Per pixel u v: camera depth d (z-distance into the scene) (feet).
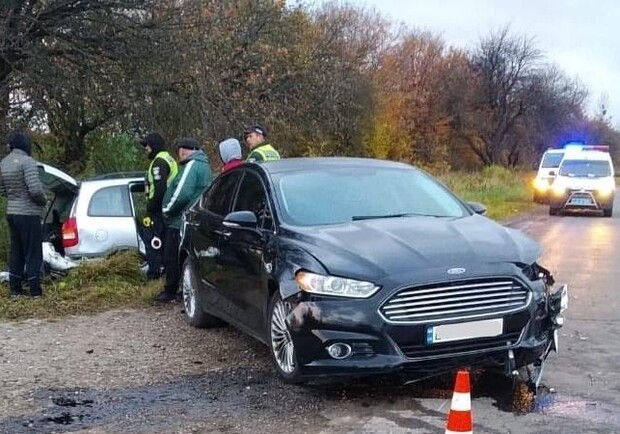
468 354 17.35
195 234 25.61
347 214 20.99
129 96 55.26
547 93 220.23
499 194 96.58
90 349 22.94
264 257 20.13
